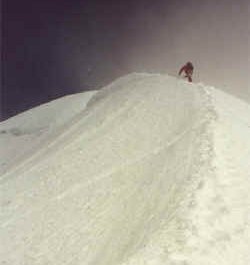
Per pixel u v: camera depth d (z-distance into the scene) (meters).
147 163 14.04
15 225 14.76
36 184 17.08
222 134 13.00
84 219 13.03
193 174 10.99
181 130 14.80
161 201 10.86
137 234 10.20
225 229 9.21
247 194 10.21
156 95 19.75
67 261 11.58
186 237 8.95
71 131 21.77
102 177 14.85
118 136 17.34
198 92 18.47
